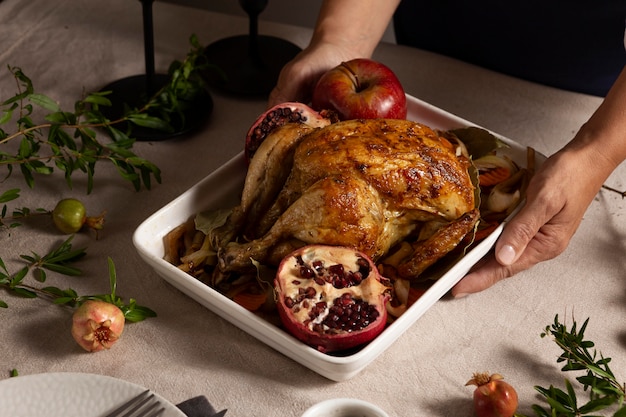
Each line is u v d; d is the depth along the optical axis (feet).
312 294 3.46
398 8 5.12
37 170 4.10
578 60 4.80
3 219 4.05
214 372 3.59
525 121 4.60
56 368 3.58
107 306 3.58
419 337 3.71
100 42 4.94
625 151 3.86
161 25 5.07
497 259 3.77
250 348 3.66
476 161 4.07
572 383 3.60
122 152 4.13
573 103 4.70
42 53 4.85
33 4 5.11
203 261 3.76
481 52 4.98
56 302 3.68
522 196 3.97
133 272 3.88
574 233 4.06
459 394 3.55
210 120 4.54
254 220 3.78
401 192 3.60
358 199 3.53
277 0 6.13
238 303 3.65
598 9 4.59
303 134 3.72
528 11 4.72
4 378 3.55
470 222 3.63
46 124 4.37
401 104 4.03
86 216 4.06
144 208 4.14
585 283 3.93
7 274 3.86
